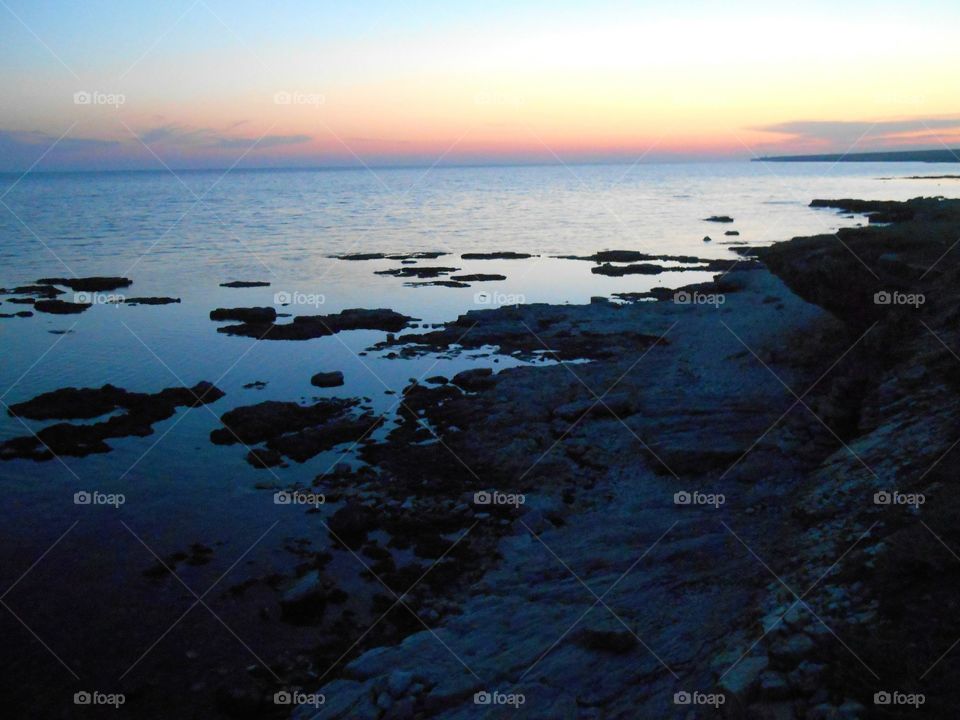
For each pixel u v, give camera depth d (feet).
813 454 45.09
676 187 468.34
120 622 34.42
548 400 61.46
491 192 436.35
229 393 68.13
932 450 35.83
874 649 22.90
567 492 46.09
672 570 35.04
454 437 56.13
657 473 46.96
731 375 61.41
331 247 186.39
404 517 43.98
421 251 179.01
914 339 51.03
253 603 36.04
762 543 35.86
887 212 194.49
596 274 139.44
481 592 36.06
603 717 25.03
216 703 29.37
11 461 52.37
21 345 85.87
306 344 86.69
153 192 424.87
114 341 87.92
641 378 64.95
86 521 43.88
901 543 27.84
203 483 49.08
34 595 36.47
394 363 77.87
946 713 20.31
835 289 59.36
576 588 34.50
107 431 57.67
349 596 36.58
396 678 28.07
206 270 147.43
